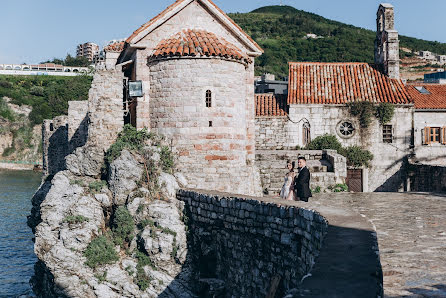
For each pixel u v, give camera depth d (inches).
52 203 806.5
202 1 960.3
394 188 1325.0
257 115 1352.1
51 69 4569.4
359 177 1317.7
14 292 1056.2
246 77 1017.5
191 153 884.0
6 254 1349.7
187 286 734.5
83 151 879.7
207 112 888.9
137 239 778.8
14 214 1806.1
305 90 1379.2
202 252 720.3
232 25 978.7
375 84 1397.6
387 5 1465.3
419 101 1403.8
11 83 3892.7
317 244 426.0
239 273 631.8
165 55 890.7
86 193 824.9
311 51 4906.5
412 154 1323.8
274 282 484.4
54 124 1691.7
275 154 1141.1
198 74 887.7
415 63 4658.0
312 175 1028.5
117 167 832.3
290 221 504.1
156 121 911.7
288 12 7357.3
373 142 1325.0
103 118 896.9
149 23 924.0
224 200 668.7
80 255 756.0
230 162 900.6
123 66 998.4
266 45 5007.4
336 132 1331.2
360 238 310.5
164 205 792.3
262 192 1019.9
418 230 436.5
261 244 570.3
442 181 1050.7
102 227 800.3
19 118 3595.0
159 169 848.3
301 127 1339.8
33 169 3225.9
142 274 745.6
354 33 5669.3
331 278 208.8
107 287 732.0
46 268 767.7
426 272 274.2
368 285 197.2
